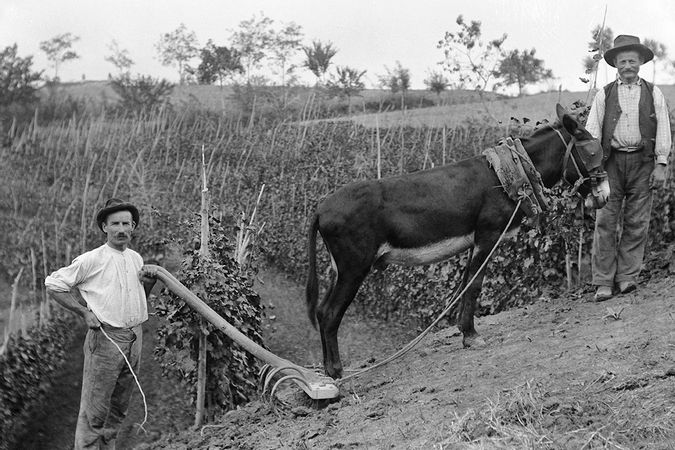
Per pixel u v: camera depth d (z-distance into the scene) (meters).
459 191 7.44
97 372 6.25
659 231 9.55
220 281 8.20
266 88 35.88
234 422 7.48
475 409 5.43
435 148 19.11
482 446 4.63
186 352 8.27
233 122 30.27
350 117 26.38
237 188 20.50
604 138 8.20
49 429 10.70
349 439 5.69
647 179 8.17
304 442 5.90
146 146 26.12
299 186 18.23
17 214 20.00
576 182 7.76
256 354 6.84
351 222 7.19
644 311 7.35
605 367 5.78
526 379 5.97
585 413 4.88
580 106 9.84
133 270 6.41
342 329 13.97
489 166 7.57
